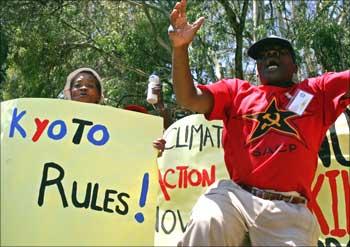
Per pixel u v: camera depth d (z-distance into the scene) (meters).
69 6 13.11
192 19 11.31
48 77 13.14
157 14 13.58
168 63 13.80
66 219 3.05
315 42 10.41
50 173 3.10
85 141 3.21
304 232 2.87
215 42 12.15
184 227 3.86
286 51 3.19
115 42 13.38
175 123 4.14
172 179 3.99
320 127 3.09
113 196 3.18
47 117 3.19
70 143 3.18
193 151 4.02
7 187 3.02
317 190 3.79
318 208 3.76
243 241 2.96
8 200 3.00
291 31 11.48
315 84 3.14
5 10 12.41
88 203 3.12
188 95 3.03
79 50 13.74
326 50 10.50
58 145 3.16
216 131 4.04
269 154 2.95
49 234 3.00
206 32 11.72
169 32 2.97
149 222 3.21
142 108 3.96
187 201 3.92
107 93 13.43
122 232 3.14
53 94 13.23
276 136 2.98
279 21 12.05
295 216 2.86
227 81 3.25
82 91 3.86
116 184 3.20
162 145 3.36
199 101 3.10
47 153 3.13
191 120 4.11
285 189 2.92
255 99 3.12
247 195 2.92
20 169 3.06
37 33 12.66
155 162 3.32
